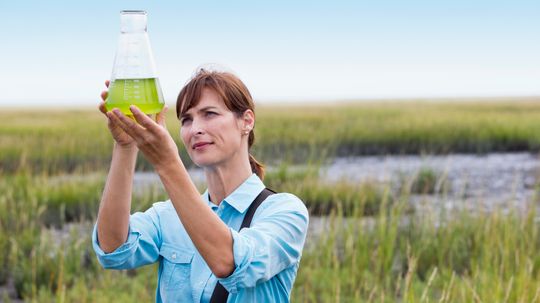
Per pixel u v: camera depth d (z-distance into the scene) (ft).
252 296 6.86
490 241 21.53
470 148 72.64
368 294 18.45
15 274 22.43
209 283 7.05
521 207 35.19
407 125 84.74
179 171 6.03
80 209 33.91
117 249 7.14
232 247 6.22
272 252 6.59
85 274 22.66
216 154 6.98
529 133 75.46
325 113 138.41
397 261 23.15
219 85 6.91
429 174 41.63
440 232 24.36
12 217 30.25
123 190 7.00
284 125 89.40
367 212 31.86
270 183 39.22
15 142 63.77
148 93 6.21
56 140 66.64
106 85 6.59
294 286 20.24
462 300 16.12
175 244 7.38
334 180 42.01
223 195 7.36
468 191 41.47
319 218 31.94
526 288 15.20
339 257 23.31
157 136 5.86
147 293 19.66
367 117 110.11
